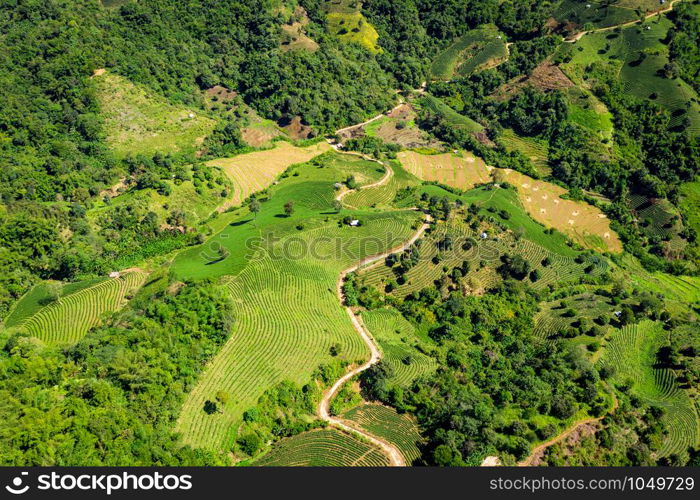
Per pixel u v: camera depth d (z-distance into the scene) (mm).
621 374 109750
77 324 109938
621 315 122125
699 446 95562
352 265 126062
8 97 162875
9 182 141500
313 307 111500
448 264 129625
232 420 85000
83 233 129750
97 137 166250
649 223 164125
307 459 81312
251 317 105750
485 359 106000
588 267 139250
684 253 157875
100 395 79438
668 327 124000
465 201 156375
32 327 108875
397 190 166000
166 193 147500
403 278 123500
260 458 81625
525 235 145875
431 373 101375
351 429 88125
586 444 87438
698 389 107562
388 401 94625
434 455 79188
